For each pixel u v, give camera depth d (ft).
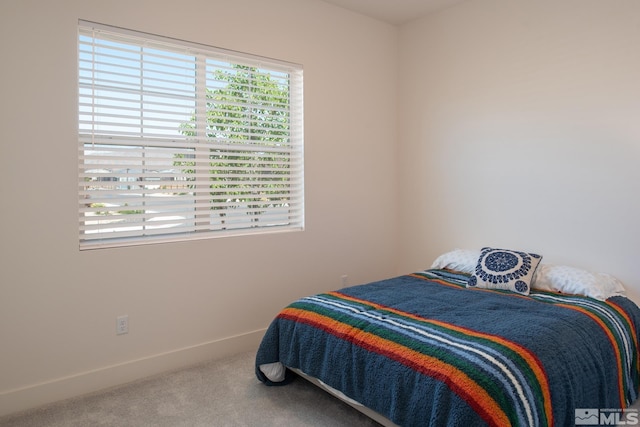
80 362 7.74
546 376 5.41
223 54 9.39
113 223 8.18
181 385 8.08
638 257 8.56
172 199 8.91
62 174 7.48
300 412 7.11
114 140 8.13
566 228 9.55
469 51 11.12
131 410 7.16
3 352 7.04
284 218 10.69
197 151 9.21
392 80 12.81
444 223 11.93
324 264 11.32
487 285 8.89
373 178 12.40
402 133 12.91
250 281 9.91
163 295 8.65
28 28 7.08
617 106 8.71
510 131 10.41
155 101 8.59
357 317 6.92
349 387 6.38
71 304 7.63
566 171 9.50
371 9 11.55
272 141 10.44
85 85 7.78
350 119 11.72
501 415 4.80
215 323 9.39
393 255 13.09
